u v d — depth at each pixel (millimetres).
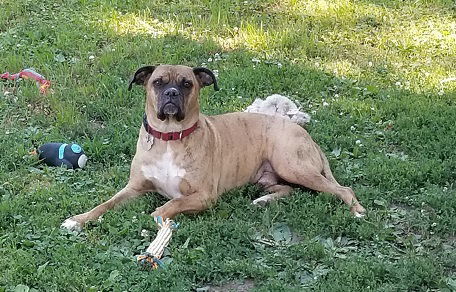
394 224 3529
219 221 3420
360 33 5430
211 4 5699
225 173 3662
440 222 3498
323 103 4504
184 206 3486
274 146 3732
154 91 3506
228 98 4516
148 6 5621
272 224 3443
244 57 4953
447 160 3949
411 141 4148
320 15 5648
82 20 5336
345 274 3131
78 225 3371
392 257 3289
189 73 3535
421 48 5246
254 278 3145
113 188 3666
